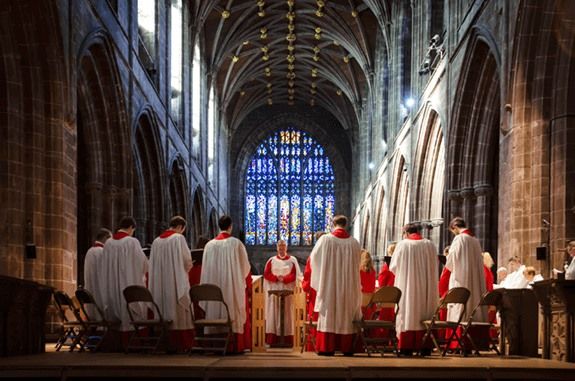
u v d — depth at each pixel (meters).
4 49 15.38
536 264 15.73
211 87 44.06
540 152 15.89
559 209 15.43
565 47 15.55
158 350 12.84
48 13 15.51
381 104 42.03
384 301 11.73
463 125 22.52
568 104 15.48
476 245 13.46
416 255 12.79
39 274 15.61
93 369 9.09
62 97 16.20
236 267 12.55
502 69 17.38
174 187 33.25
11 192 15.35
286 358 11.05
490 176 22.20
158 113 27.39
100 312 12.42
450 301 11.82
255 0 41.56
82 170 21.33
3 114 15.39
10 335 11.23
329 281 12.31
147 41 27.83
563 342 10.76
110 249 13.16
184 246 12.66
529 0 15.87
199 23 37.16
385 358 11.28
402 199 35.59
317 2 42.16
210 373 9.10
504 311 12.70
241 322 12.47
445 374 9.23
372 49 44.28
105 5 19.84
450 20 23.80
